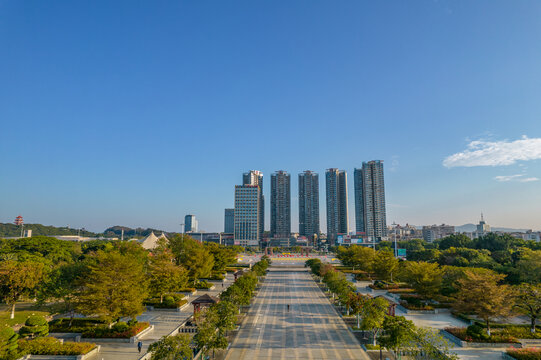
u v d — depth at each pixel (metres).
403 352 39.38
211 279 115.81
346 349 46.47
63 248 135.12
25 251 114.25
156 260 73.06
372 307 48.16
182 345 34.78
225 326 46.50
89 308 49.72
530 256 87.88
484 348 47.03
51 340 44.66
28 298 70.19
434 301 74.69
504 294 51.97
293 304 77.31
